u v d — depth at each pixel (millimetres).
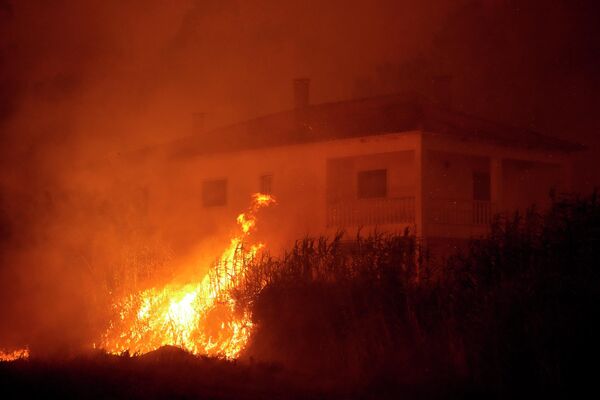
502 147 27609
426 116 27547
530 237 14961
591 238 13930
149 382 11844
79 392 10891
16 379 11734
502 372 11750
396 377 12664
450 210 26125
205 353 16953
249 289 17812
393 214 25953
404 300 15109
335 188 28219
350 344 14297
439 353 13203
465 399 11578
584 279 12750
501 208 27344
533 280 12836
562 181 29469
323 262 17281
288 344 15633
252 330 16797
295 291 16219
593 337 11562
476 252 15219
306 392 11898
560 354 11492
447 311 14180
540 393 11289
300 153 28688
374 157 27938
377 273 15914
